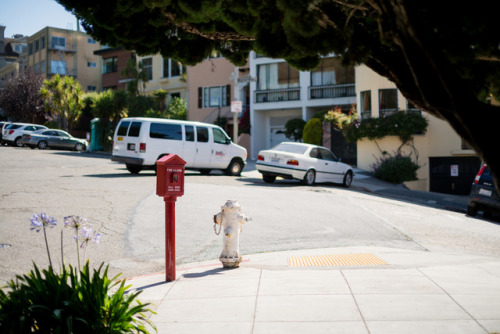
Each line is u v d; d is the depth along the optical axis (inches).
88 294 155.3
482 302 197.2
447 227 452.4
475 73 149.2
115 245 329.1
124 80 1717.5
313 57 180.7
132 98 1493.6
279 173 695.1
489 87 161.5
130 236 353.7
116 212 427.2
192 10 162.2
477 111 126.0
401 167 876.0
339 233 396.2
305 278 244.4
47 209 424.2
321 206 519.8
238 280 244.4
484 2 126.2
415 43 128.3
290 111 1289.4
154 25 191.2
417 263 281.0
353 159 1050.1
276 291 220.7
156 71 1624.0
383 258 297.9
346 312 187.6
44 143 1295.5
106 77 1868.8
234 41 230.2
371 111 989.8
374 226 431.5
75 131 1823.3
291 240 364.8
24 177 637.3
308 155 713.0
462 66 132.0
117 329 152.1
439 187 920.9
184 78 1502.2
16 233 341.1
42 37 2448.3
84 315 150.5
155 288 233.0
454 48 128.6
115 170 778.2
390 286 224.7
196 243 346.3
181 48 216.7
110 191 534.9
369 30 167.5
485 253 342.6
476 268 265.3
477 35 132.1
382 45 157.4
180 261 301.4
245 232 387.2
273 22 164.6
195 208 464.8
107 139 1398.9
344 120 1003.9
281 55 168.2
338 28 155.9
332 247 342.6
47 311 149.0
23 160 895.1
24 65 2699.3
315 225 423.5
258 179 770.2
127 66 1550.2
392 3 128.3
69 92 1734.7
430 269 262.2
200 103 1445.6
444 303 196.4
